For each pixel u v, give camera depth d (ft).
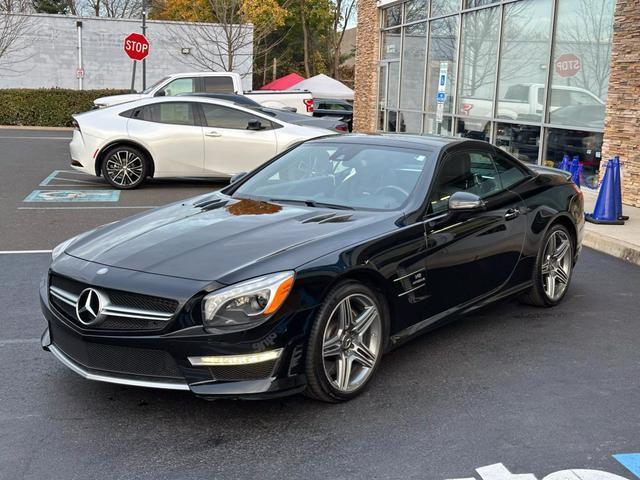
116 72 102.17
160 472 10.70
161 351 11.71
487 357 15.74
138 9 179.63
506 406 13.17
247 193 17.17
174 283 11.87
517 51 46.50
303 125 41.98
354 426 12.26
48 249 25.45
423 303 14.82
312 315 12.21
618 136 36.32
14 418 12.41
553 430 12.21
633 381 14.49
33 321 17.63
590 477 10.63
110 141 39.06
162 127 39.58
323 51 187.11
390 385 14.08
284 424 12.32
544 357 15.80
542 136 43.78
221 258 12.50
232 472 10.72
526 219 18.11
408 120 67.97
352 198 15.89
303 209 15.37
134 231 14.37
